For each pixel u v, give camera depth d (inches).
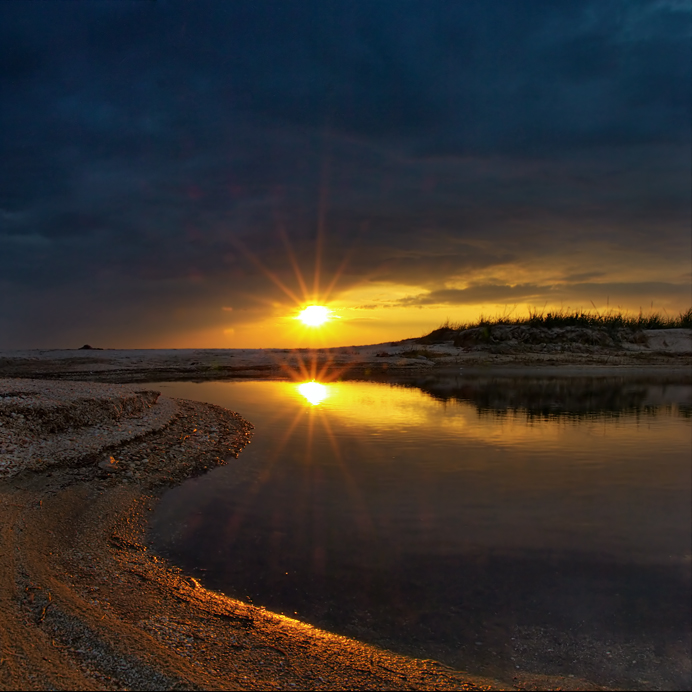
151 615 153.4
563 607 159.0
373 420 449.7
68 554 192.5
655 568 180.4
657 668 133.6
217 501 252.2
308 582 175.9
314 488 267.0
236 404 546.0
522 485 266.2
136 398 434.6
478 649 142.3
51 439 315.3
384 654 140.5
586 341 1040.2
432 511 233.1
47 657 125.4
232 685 123.0
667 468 297.0
